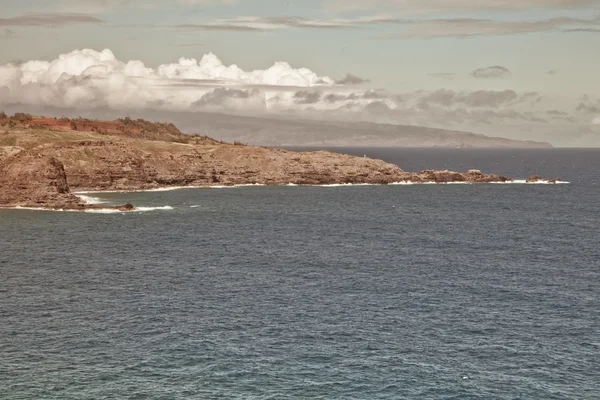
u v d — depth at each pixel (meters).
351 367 68.62
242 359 70.31
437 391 63.59
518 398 62.38
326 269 111.62
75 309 86.19
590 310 87.88
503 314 85.81
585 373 67.62
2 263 112.38
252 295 94.00
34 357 70.19
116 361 69.50
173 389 63.38
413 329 79.81
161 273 106.94
